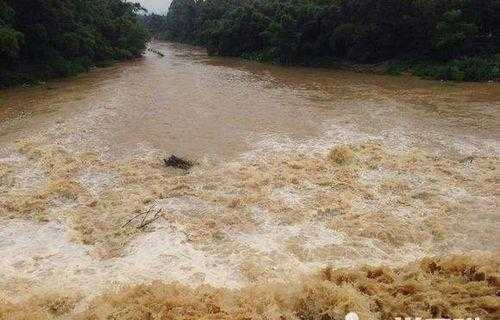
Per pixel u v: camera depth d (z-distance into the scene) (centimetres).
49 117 2442
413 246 1309
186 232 1371
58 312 1059
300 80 3816
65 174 1731
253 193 1591
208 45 6725
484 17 3741
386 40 4203
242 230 1385
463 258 1187
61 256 1262
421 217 1440
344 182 1664
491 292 1088
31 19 3584
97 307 1041
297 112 2605
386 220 1424
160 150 1980
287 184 1658
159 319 1012
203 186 1652
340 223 1412
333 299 1056
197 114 2550
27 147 1975
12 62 3447
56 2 3681
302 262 1238
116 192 1600
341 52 4722
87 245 1316
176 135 2177
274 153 1947
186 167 1805
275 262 1236
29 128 2253
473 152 1917
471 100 2809
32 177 1706
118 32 5438
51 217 1448
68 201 1545
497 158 1848
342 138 2127
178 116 2503
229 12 6962
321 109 2675
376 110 2614
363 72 4219
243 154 1941
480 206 1489
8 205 1507
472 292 1086
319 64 4725
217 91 3234
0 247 1296
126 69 4428
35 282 1155
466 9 3738
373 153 1923
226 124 2359
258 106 2759
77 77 3816
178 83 3553
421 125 2297
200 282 1158
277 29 5022
